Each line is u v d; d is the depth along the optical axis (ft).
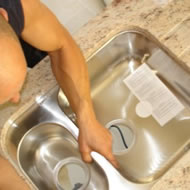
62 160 3.83
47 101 3.72
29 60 4.47
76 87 3.46
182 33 3.48
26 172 3.62
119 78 4.02
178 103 3.74
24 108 3.61
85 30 3.75
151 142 3.69
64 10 5.32
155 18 3.60
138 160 3.63
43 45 3.18
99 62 3.89
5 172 3.21
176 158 3.43
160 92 3.82
